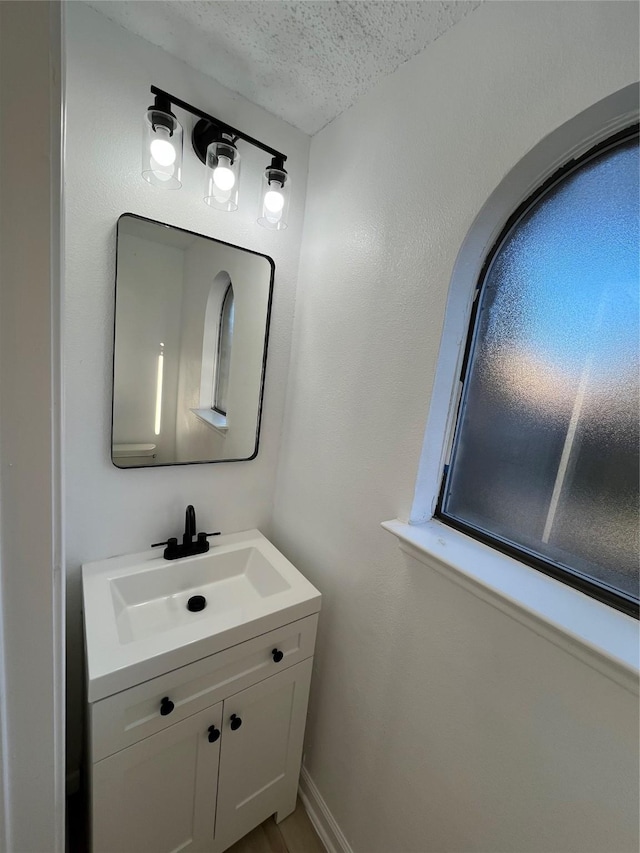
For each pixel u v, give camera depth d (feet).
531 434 2.57
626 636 1.87
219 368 4.00
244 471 4.45
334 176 3.75
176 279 3.57
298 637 3.44
